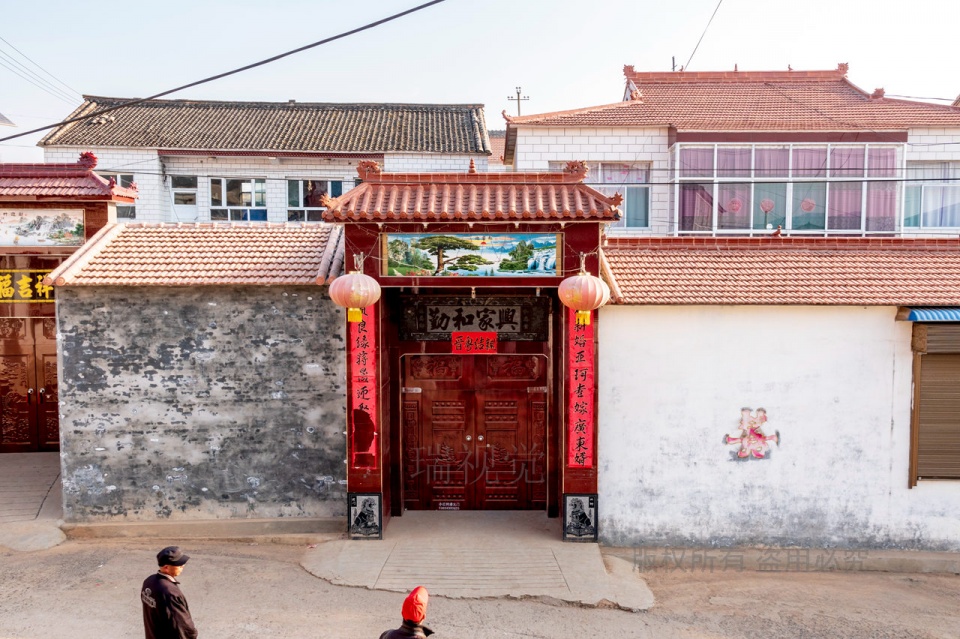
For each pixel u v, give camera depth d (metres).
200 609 7.57
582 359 9.09
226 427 9.64
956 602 8.52
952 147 15.86
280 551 9.15
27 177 10.98
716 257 10.20
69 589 7.98
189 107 22.69
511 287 9.13
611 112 16.33
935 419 9.46
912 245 10.39
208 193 20.52
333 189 20.86
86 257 9.72
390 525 9.89
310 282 9.39
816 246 10.40
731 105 16.83
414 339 10.22
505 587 8.16
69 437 9.59
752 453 9.44
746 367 9.38
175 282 9.36
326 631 7.18
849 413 9.41
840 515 9.48
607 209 8.72
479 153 20.55
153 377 9.59
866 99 17.25
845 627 7.80
